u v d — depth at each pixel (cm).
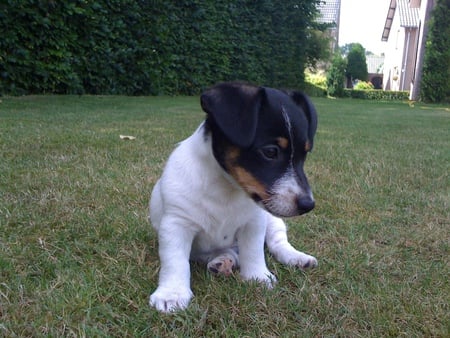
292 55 404
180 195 48
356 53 837
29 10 203
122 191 79
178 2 286
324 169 102
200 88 317
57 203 71
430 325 44
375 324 44
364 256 59
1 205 69
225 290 49
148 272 52
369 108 331
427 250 63
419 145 145
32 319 42
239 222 51
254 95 47
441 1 429
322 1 433
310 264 55
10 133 120
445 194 88
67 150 106
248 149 47
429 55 442
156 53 275
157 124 156
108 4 238
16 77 213
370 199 82
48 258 54
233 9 329
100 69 248
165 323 43
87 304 44
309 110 51
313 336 42
